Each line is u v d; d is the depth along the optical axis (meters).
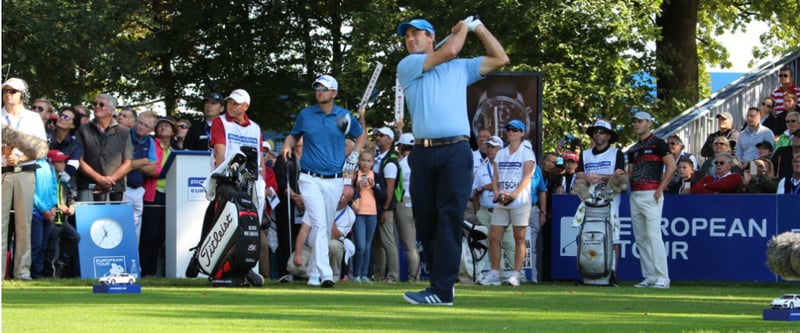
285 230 12.98
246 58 30.23
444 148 7.85
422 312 7.15
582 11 26.95
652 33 28.58
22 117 11.55
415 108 7.92
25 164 11.41
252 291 9.47
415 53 8.06
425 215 8.01
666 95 30.42
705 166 15.20
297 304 7.70
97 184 13.20
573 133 27.33
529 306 8.20
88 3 26.70
